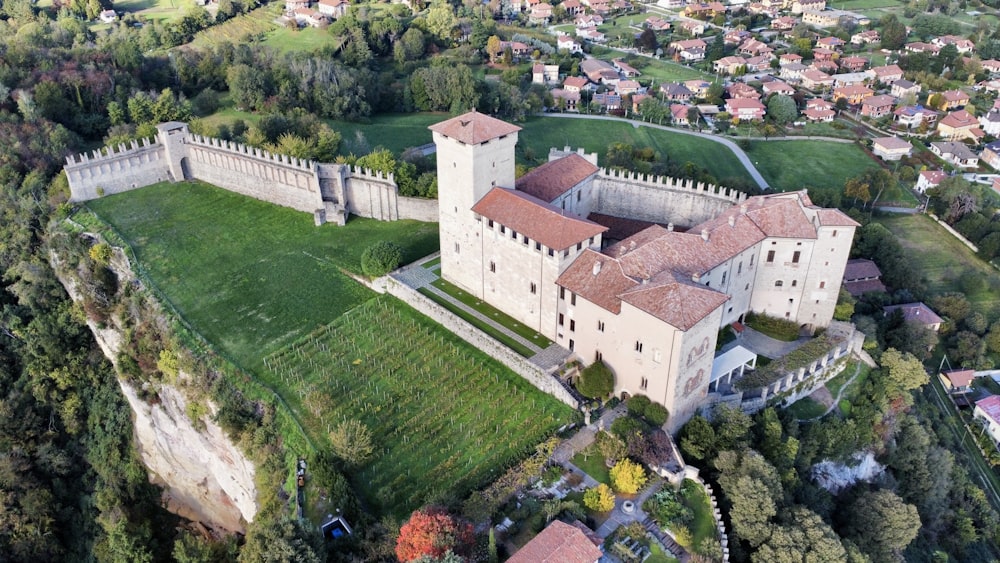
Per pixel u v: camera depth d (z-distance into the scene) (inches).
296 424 3282.5
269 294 4229.8
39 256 4719.5
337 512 2837.1
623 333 3193.9
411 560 2417.6
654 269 3339.1
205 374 3619.6
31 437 4020.7
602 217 4854.8
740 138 7568.9
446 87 7593.5
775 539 2677.2
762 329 3939.5
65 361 4224.9
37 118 5541.3
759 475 2856.8
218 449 3489.2
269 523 2687.0
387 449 3166.8
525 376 3521.2
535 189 4128.9
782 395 3555.6
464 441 3193.9
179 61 7076.8
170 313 4035.4
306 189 5004.9
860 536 3115.2
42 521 3678.6
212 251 4648.1
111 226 4847.4
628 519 2792.8
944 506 3617.1
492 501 2834.6
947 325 4840.1
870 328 4067.4
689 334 2962.6
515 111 7869.1
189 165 5556.1
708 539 2647.6
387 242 4357.8
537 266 3545.8
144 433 3900.1
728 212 3949.3
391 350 3764.8
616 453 3009.4
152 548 3511.3
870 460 3528.5
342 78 7214.6
